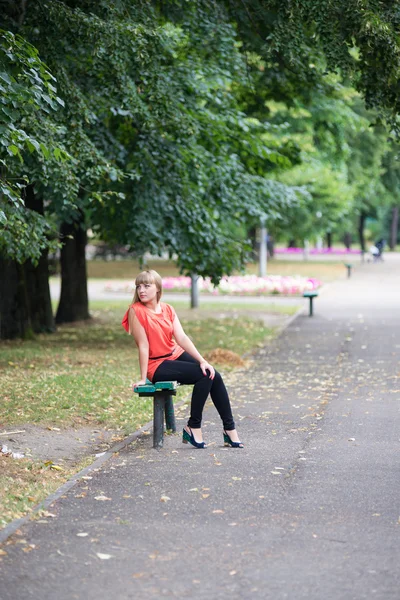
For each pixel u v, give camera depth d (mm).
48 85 9391
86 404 11523
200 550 5941
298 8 13555
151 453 8922
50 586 5316
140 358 9062
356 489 7512
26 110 9508
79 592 5227
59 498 7230
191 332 21484
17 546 6012
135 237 16750
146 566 5641
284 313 26922
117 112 14938
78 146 13461
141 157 16250
